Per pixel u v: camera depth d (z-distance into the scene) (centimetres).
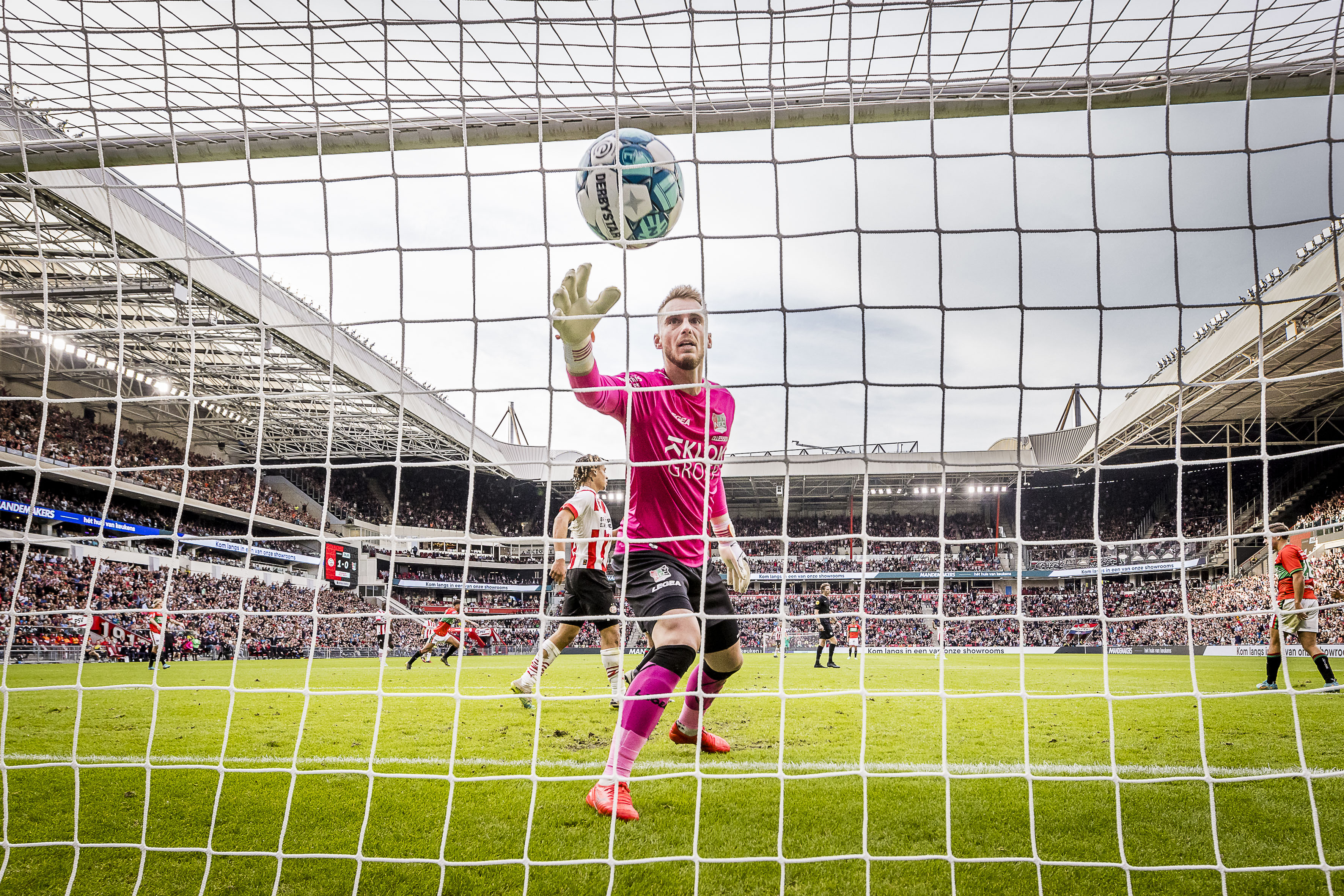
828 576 2331
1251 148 292
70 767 388
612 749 302
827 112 384
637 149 311
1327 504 2731
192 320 332
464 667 1434
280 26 313
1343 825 290
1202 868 229
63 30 340
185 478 317
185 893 243
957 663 1549
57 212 962
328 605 2519
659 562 328
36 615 310
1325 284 1045
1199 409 2230
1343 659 1320
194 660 2055
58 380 2608
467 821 297
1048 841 275
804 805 313
